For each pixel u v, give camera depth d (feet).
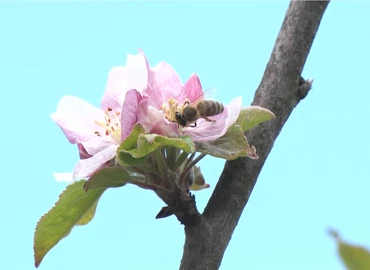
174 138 0.77
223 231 0.80
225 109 0.82
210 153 0.80
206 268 0.79
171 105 0.82
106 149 0.80
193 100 0.82
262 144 0.83
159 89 0.83
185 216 0.80
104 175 0.78
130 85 0.83
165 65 0.83
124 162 0.78
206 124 0.82
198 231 0.80
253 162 0.82
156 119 0.79
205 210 0.81
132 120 0.79
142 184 0.80
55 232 0.83
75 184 0.82
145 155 0.78
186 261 0.80
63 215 0.83
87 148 0.83
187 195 0.81
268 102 0.83
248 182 0.81
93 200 0.83
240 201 0.81
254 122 0.81
